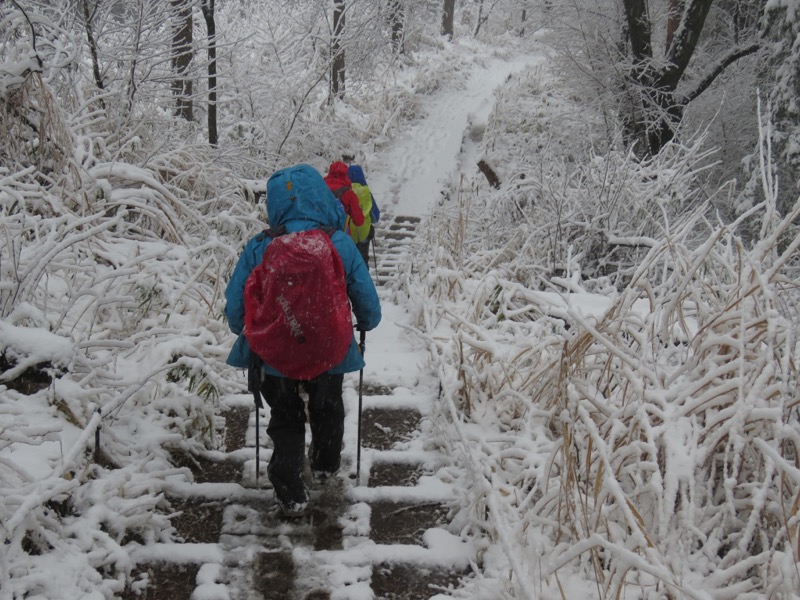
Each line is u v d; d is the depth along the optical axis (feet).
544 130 55.62
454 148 55.26
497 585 9.93
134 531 11.35
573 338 12.48
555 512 10.92
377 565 11.02
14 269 12.94
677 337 14.15
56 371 11.75
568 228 25.35
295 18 49.08
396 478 13.47
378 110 59.16
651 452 9.42
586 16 46.93
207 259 17.54
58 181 19.85
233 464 13.66
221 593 10.25
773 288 11.25
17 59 21.25
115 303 15.26
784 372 9.36
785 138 40.32
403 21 69.87
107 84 30.83
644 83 46.34
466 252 26.84
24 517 9.16
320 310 10.67
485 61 100.32
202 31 41.06
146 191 20.33
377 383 17.30
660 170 26.17
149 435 13.20
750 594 8.62
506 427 14.20
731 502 9.57
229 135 40.65
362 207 21.76
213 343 15.07
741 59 50.72
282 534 11.63
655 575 7.89
